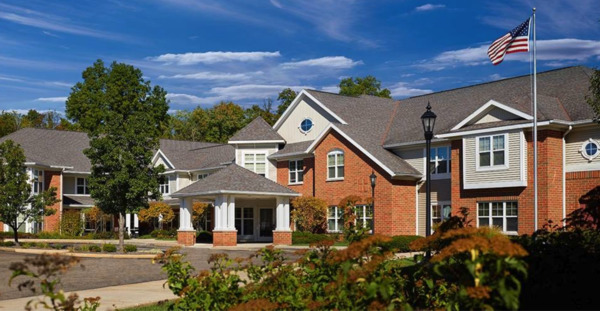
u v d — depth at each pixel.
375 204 34.97
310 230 38.34
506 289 5.99
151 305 14.30
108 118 32.59
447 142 33.56
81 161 56.97
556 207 28.25
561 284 8.37
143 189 31.70
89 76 70.62
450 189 33.34
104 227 55.06
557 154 28.55
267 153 44.69
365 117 40.66
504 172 29.16
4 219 35.62
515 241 9.60
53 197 37.19
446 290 8.68
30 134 57.72
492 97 35.22
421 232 34.62
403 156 36.31
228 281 9.94
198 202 49.16
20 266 7.02
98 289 17.41
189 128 92.50
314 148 39.62
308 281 9.45
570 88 31.38
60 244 39.72
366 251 7.98
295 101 43.88
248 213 45.34
